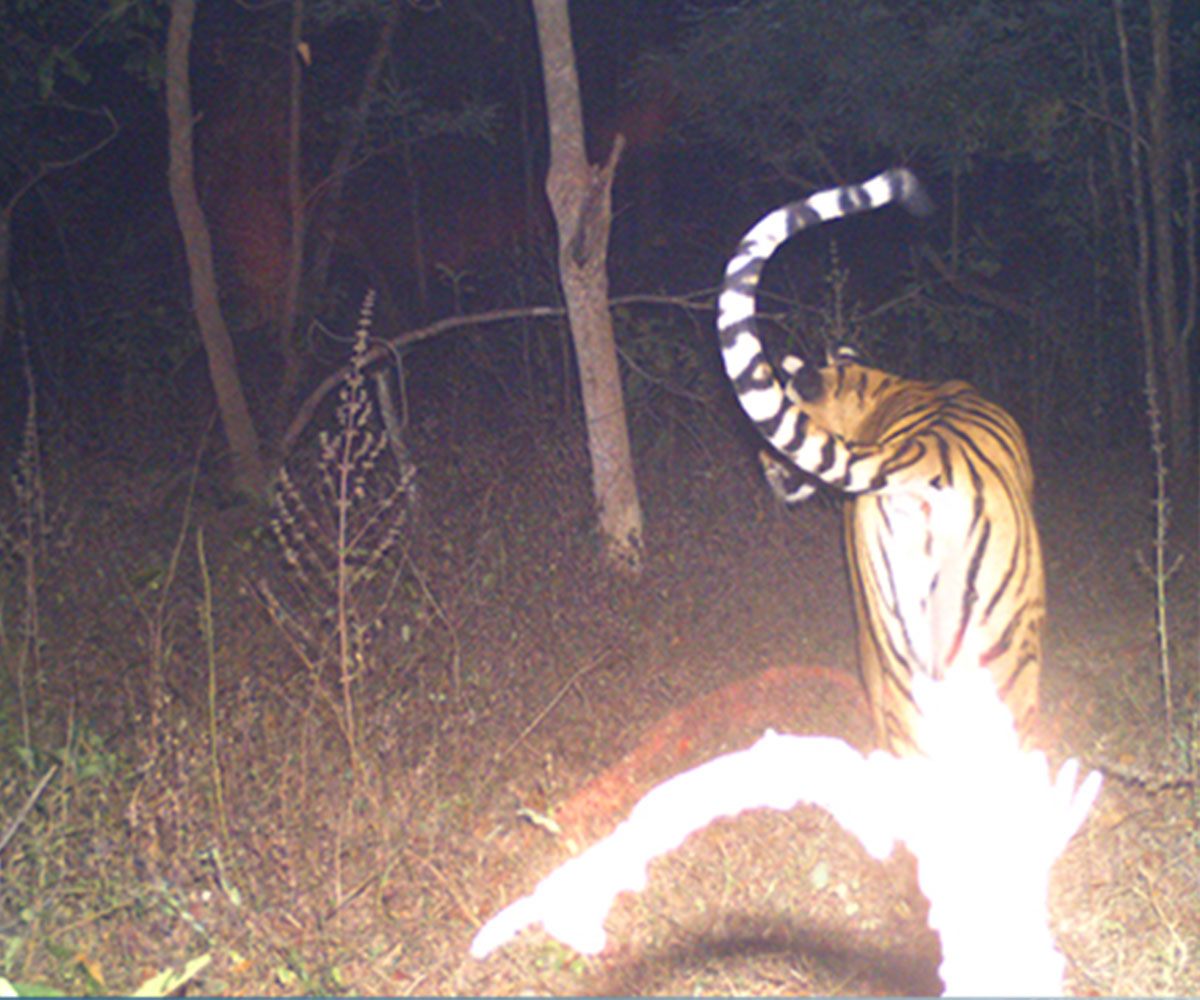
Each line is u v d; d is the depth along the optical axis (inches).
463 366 267.3
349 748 130.1
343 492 130.1
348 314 371.2
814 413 143.3
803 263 336.8
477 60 383.6
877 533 114.4
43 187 312.0
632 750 143.9
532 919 110.9
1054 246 364.8
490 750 137.9
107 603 165.0
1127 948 109.0
